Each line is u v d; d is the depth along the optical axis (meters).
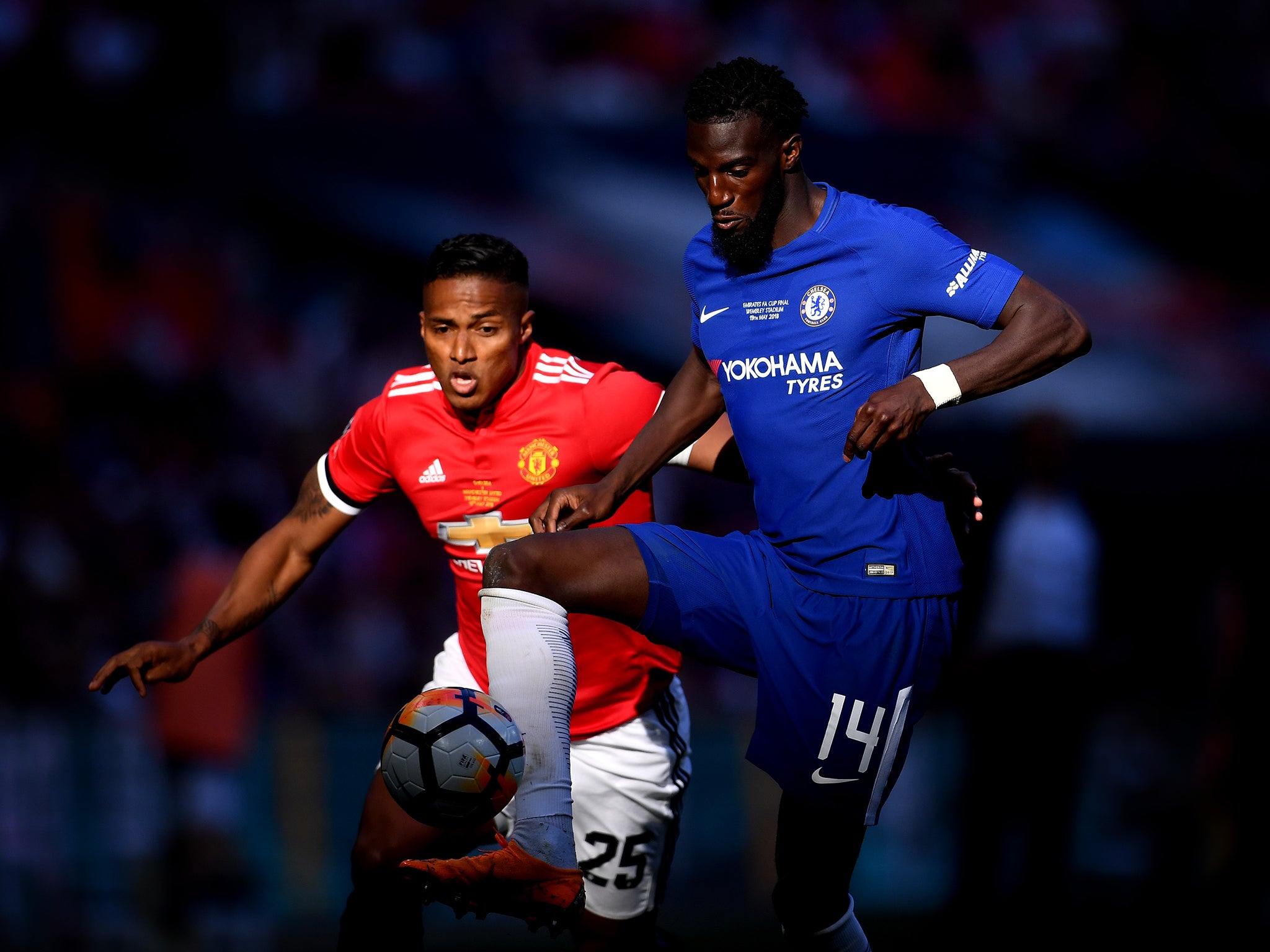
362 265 36.16
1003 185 36.66
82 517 33.00
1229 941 23.59
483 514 12.61
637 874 13.92
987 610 24.16
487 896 9.45
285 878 27.30
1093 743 29.69
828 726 10.96
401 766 9.69
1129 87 47.75
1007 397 33.12
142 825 26.14
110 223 37.72
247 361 38.47
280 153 35.19
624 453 11.80
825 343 10.73
